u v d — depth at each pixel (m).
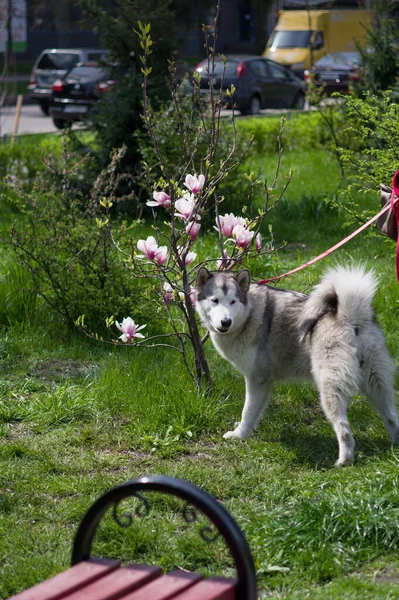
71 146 13.82
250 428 6.15
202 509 3.16
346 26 34.16
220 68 27.06
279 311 6.01
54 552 4.51
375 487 4.90
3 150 14.96
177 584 3.06
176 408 6.44
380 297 9.05
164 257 6.45
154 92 13.37
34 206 9.29
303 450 5.85
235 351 6.07
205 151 12.25
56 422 6.46
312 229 12.88
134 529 4.64
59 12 46.56
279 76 28.89
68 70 28.92
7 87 26.84
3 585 4.16
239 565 3.08
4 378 7.42
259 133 19.83
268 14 46.31
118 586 2.99
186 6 29.80
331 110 17.77
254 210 13.26
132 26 13.46
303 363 5.89
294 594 3.95
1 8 24.86
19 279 9.01
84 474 5.56
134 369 7.22
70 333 8.42
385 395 5.66
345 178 15.59
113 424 6.41
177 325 8.45
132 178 12.45
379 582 4.09
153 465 5.71
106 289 8.40
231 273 6.12
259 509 4.92
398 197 5.83
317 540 4.42
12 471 5.53
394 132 8.60
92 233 8.48
